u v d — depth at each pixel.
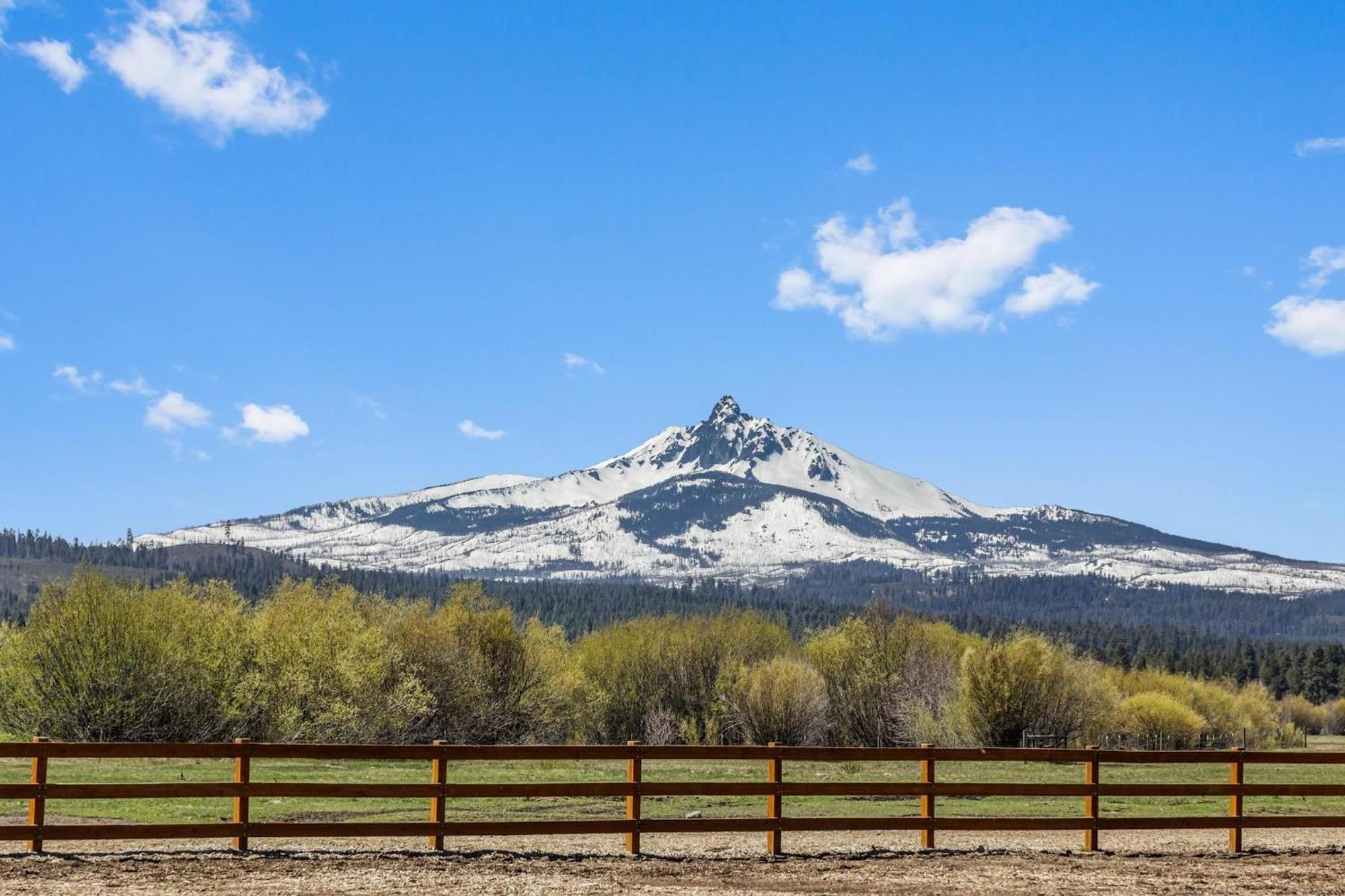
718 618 90.19
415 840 21.52
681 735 75.75
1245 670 176.38
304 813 27.41
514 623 71.50
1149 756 21.55
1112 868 19.66
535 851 19.61
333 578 63.47
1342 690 170.62
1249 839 25.31
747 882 17.75
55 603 49.81
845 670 73.75
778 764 20.14
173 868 17.19
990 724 62.50
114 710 48.47
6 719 49.47
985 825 20.84
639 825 19.47
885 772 45.84
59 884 15.94
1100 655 167.38
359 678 55.12
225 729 52.62
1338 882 18.73
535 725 70.00
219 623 53.53
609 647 85.56
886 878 18.34
